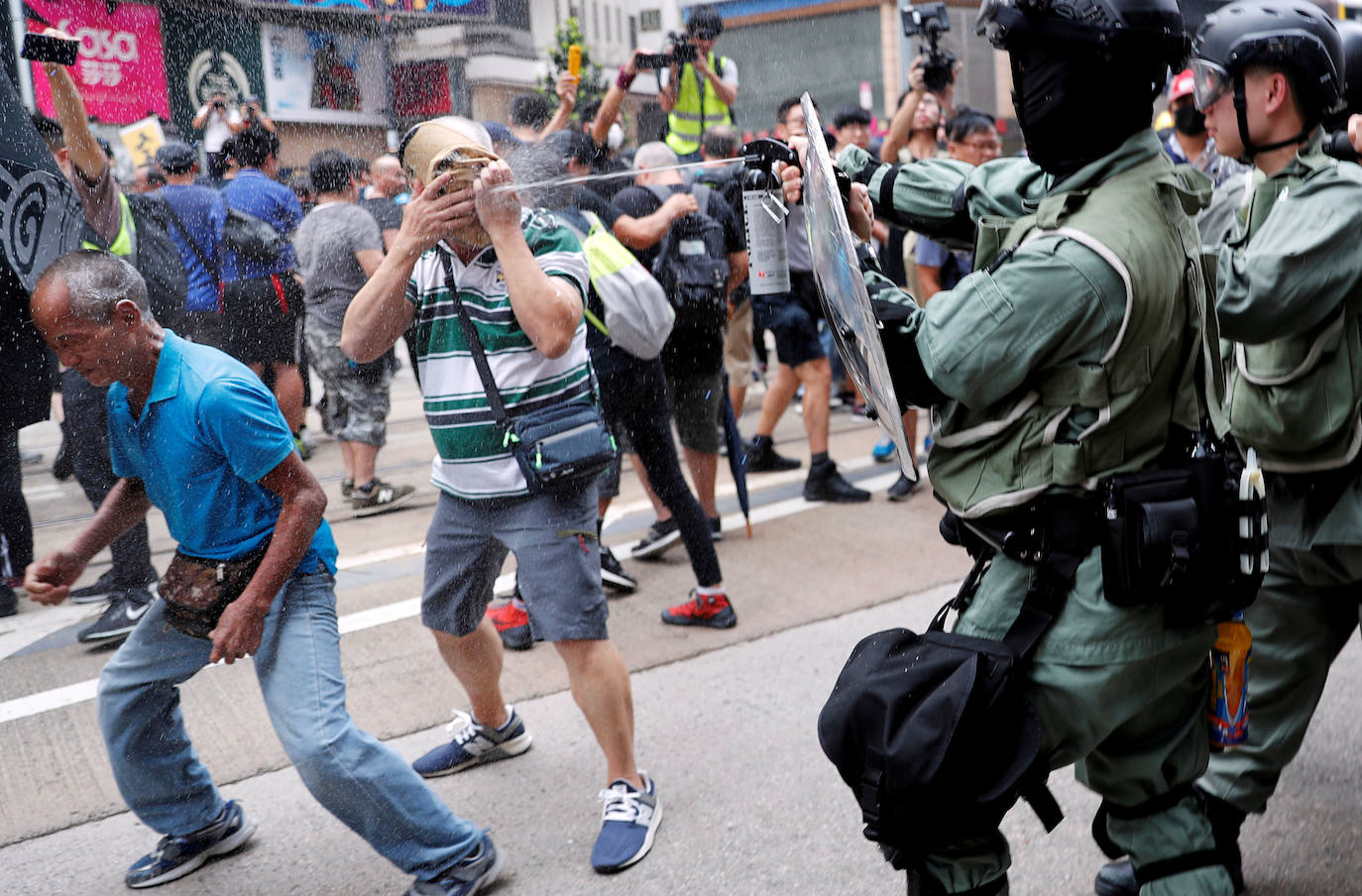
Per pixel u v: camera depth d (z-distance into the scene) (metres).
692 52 4.08
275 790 2.56
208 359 1.92
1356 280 1.78
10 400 2.61
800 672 3.16
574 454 2.17
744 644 3.36
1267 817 2.42
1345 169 1.81
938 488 1.55
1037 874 2.22
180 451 1.92
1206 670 1.62
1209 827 1.66
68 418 3.02
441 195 2.02
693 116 4.25
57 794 2.52
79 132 2.59
